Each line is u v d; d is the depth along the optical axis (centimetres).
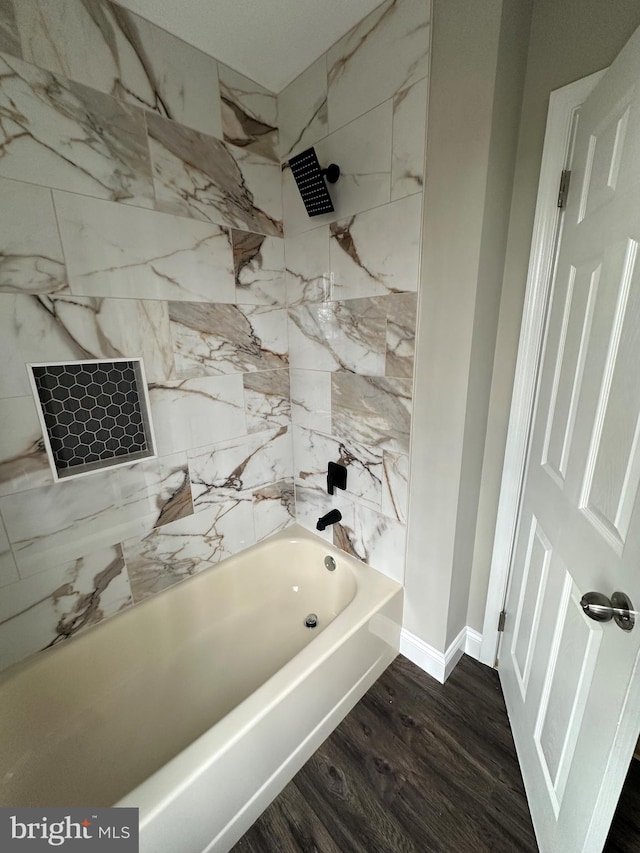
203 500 155
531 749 103
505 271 117
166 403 136
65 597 124
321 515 180
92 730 124
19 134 94
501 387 126
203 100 125
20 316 101
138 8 104
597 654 72
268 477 179
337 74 122
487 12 87
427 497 131
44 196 100
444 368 116
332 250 139
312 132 136
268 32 114
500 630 143
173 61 116
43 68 95
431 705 135
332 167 127
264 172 147
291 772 113
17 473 108
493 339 120
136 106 111
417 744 122
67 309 109
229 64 128
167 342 132
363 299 133
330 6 105
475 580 147
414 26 100
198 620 160
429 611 141
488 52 89
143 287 122
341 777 114
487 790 109
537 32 99
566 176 100
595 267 81
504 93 94
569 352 93
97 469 123
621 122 73
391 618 145
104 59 103
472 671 148
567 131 98
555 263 106
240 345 154
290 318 166
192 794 85
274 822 104
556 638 92
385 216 119
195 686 140
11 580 112
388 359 131
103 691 134
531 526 115
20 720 114
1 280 97
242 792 99
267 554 179
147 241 121
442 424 120
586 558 78
